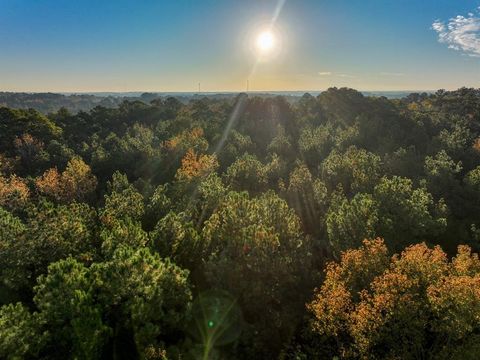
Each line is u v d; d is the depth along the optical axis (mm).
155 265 27219
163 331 28312
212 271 32312
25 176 86500
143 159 87250
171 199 55500
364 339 22922
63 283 24656
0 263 32250
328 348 27281
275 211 39000
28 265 34094
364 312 23000
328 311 25734
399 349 23516
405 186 46219
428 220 43000
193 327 29266
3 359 21062
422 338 23234
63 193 67500
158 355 24219
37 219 36594
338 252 40219
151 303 25922
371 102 151000
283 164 73125
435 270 26328
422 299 25031
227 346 28938
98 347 23781
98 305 25188
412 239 43312
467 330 22703
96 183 73500
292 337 29875
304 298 32719
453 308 23188
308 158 90062
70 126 129500
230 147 86062
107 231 37188
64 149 95250
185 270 29328
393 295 23391
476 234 50062
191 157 70938
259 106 138750
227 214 37594
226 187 58719
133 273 25984
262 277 31984
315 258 43219
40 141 102000
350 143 95750
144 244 35969
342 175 65750
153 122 146750
